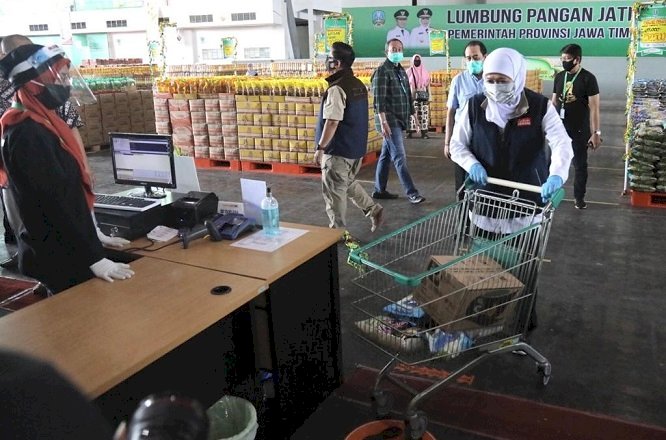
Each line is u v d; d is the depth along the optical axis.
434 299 2.27
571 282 3.99
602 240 4.82
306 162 7.56
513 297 2.32
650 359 2.98
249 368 2.21
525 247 2.38
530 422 2.51
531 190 2.59
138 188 3.35
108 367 1.63
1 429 0.51
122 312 1.97
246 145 7.88
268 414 2.45
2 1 18.70
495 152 2.81
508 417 2.54
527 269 2.40
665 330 3.28
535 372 2.87
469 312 2.26
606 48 12.77
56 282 2.36
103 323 1.90
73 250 2.29
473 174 2.76
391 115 5.80
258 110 7.65
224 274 2.29
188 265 2.40
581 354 3.04
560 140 2.69
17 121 2.19
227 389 2.11
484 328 2.34
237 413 2.14
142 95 10.85
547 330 3.31
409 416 2.27
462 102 4.59
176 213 2.87
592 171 7.46
